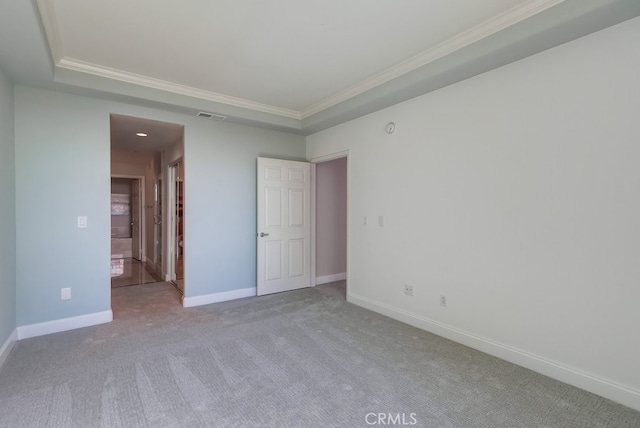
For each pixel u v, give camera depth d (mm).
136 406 1953
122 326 3271
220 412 1906
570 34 2129
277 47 2660
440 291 3074
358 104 3549
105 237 3367
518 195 2498
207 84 3430
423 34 2473
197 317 3555
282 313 3705
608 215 2068
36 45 2244
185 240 3938
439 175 3072
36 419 1825
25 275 2967
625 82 1994
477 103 2758
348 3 2096
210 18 2252
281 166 4609
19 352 2664
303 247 4879
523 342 2475
